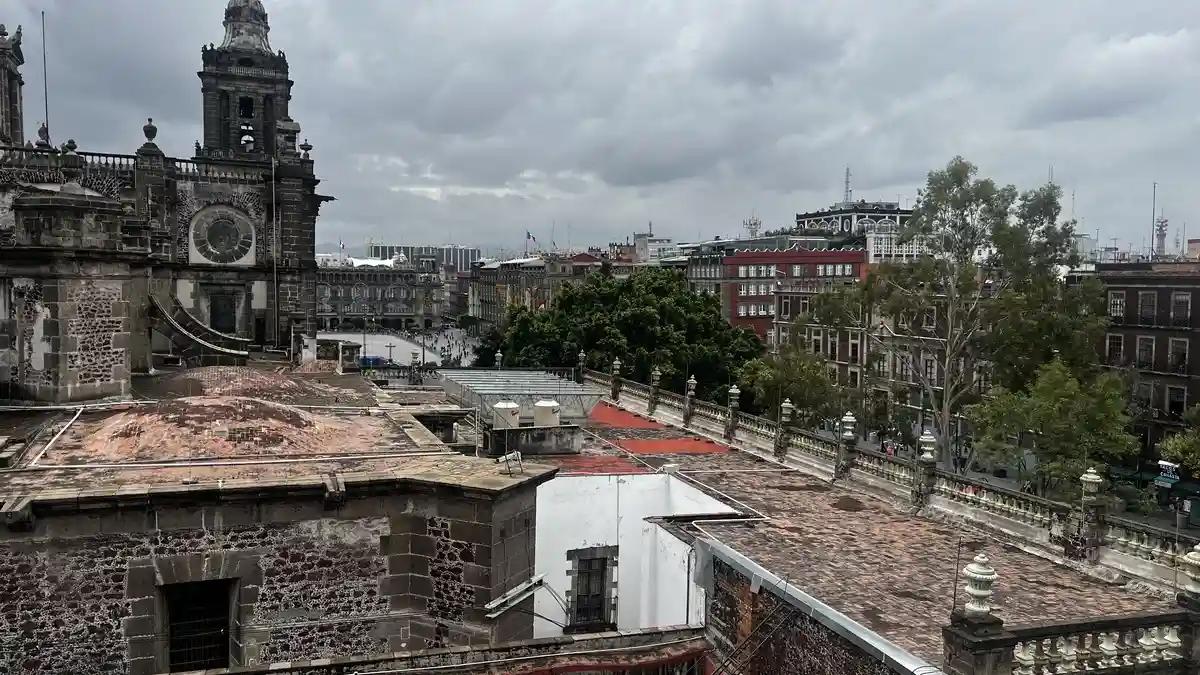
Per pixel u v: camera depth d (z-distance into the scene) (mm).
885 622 14719
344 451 19125
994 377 51031
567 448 28016
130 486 15305
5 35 42906
